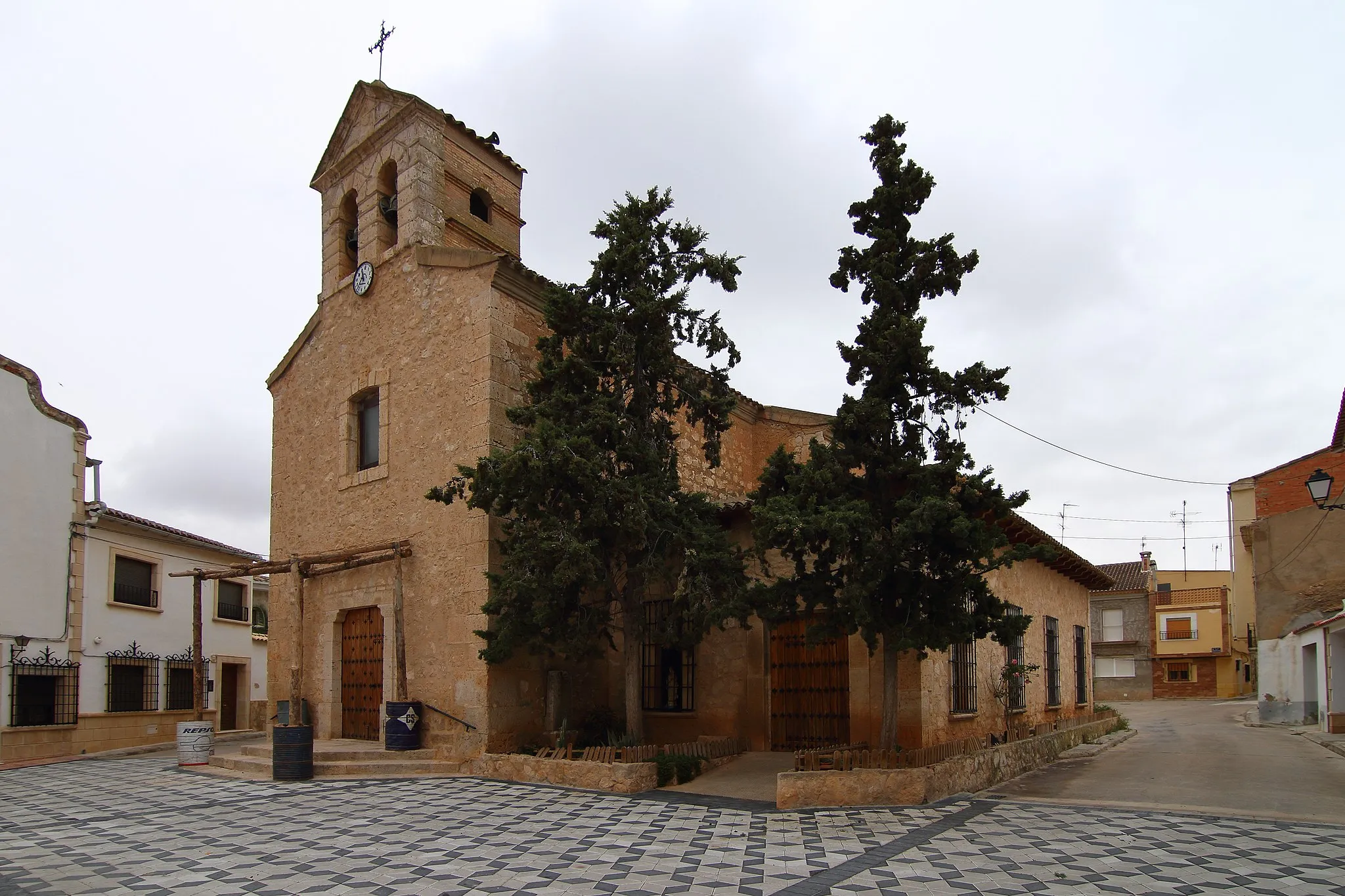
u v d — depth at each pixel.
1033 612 17.45
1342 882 6.75
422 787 11.91
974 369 10.75
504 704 13.46
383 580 15.24
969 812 9.75
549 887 6.85
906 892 6.61
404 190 16.16
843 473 10.97
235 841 8.69
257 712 27.86
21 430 18.73
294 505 17.53
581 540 12.06
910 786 10.31
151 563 22.66
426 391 15.02
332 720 15.73
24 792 12.42
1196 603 44.97
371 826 9.30
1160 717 29.48
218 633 25.41
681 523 12.78
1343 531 23.86
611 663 15.45
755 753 14.04
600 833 8.84
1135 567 50.56
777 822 9.31
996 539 10.29
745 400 20.09
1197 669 44.62
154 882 7.19
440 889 6.84
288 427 18.08
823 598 10.91
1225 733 21.06
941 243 11.15
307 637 16.59
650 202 13.62
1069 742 16.58
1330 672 19.09
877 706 12.95
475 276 14.57
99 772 14.96
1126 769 13.73
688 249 13.67
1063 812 9.74
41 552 18.95
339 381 16.89
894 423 11.22
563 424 12.40
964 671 14.13
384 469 15.52
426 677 14.14
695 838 8.55
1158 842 8.18
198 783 12.95
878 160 11.67
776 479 11.51
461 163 16.98
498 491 11.97
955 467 10.66
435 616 14.16
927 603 10.61
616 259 13.09
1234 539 36.09
